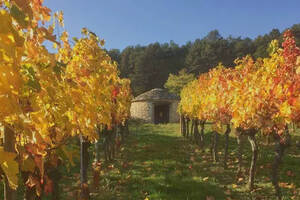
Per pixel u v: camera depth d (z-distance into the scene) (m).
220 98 8.62
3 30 1.17
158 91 34.47
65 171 8.67
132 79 74.88
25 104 1.82
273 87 5.84
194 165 10.06
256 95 6.10
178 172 8.69
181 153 12.61
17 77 1.40
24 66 1.62
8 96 1.37
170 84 52.88
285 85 5.55
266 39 78.56
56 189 3.88
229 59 78.25
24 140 1.84
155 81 77.62
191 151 13.28
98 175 6.57
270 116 6.12
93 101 3.98
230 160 11.02
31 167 1.87
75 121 3.46
